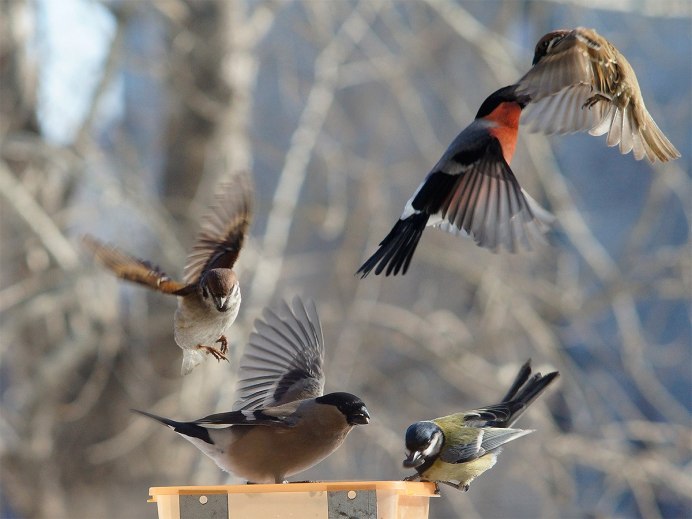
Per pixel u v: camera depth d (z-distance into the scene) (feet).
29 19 55.11
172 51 56.44
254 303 50.44
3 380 60.59
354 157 60.23
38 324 55.06
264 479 24.45
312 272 63.46
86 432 56.24
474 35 55.57
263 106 71.20
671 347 66.69
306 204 62.18
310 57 67.10
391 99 66.74
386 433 54.65
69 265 50.21
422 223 20.39
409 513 23.12
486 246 20.03
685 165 62.28
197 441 24.21
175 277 49.96
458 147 20.33
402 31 58.70
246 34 56.54
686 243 58.39
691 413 66.80
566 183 67.72
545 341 55.57
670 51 65.67
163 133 59.67
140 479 56.08
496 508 63.77
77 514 55.62
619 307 56.70
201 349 24.84
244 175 25.27
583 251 56.24
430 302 62.23
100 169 53.21
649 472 53.36
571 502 54.39
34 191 55.42
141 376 55.16
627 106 19.36
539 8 60.03
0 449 53.31
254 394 26.61
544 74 18.33
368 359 58.70
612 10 59.52
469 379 56.85
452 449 31.09
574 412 56.75
